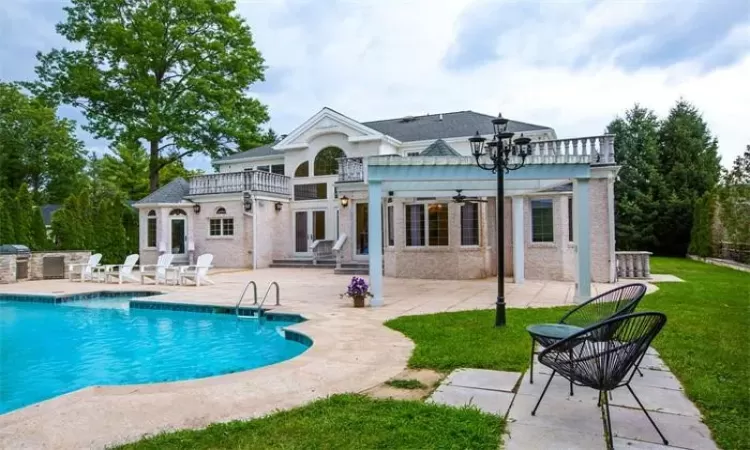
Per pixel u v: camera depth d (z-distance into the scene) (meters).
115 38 25.47
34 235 20.36
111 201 24.02
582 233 9.80
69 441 3.33
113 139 27.36
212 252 21.69
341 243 18.33
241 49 29.03
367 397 4.18
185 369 6.70
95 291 13.13
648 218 27.72
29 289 13.80
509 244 15.61
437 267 15.27
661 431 3.44
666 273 16.11
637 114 30.91
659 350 5.75
